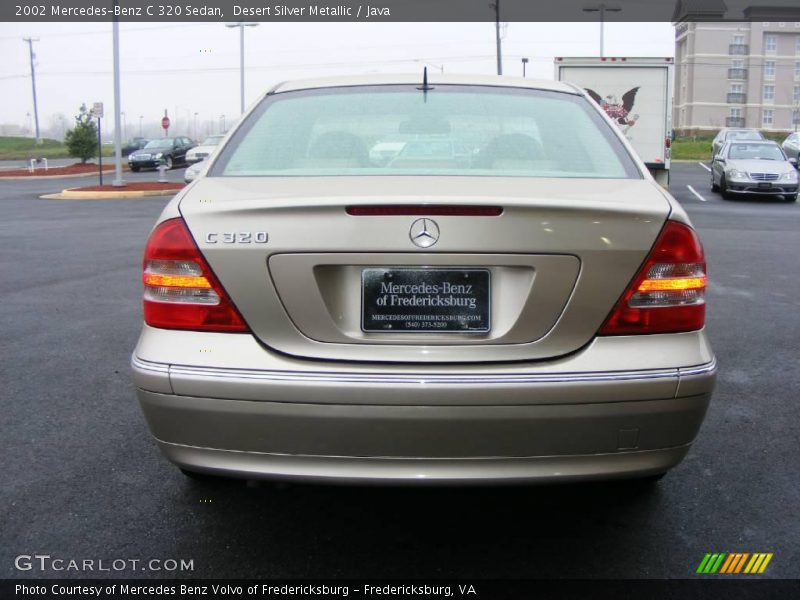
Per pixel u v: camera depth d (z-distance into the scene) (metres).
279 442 2.51
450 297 2.51
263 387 2.46
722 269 9.05
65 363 5.25
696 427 2.63
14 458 3.71
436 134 3.18
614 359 2.51
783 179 18.84
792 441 3.96
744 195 20.45
